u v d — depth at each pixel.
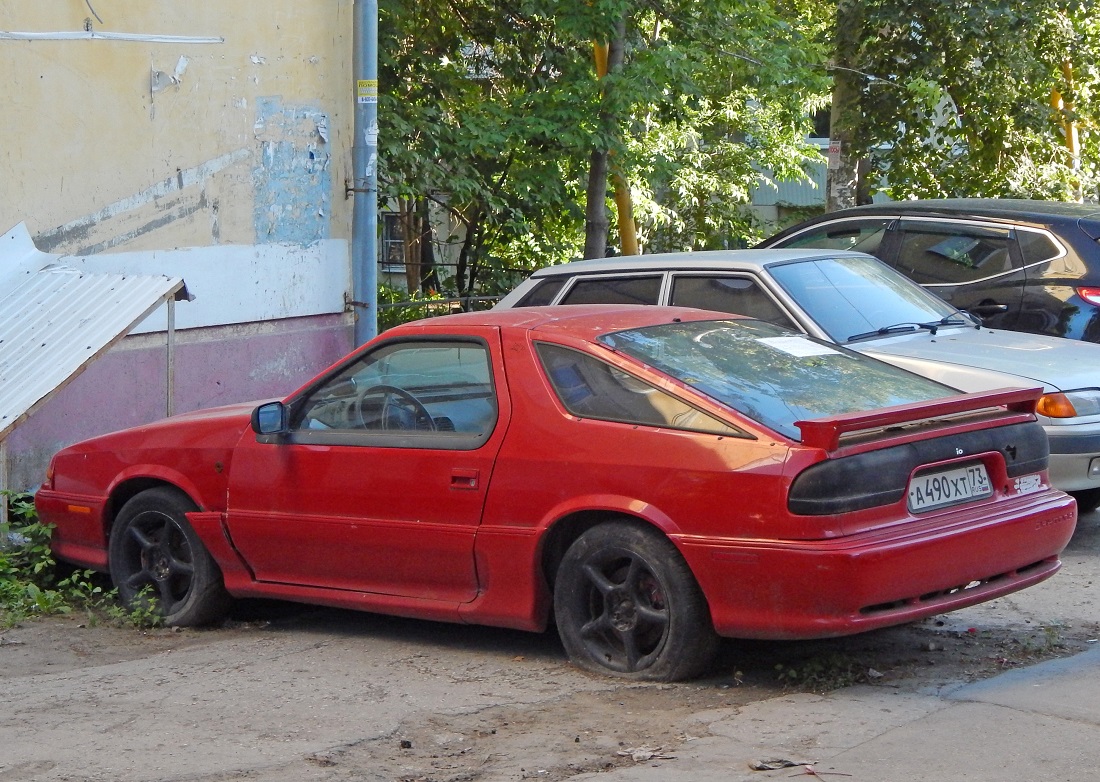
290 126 10.91
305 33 10.99
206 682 5.65
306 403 6.33
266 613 7.01
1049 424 7.65
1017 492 5.54
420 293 16.50
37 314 8.04
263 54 10.62
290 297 10.99
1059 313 9.16
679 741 4.64
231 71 10.34
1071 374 7.83
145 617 6.77
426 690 5.42
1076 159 21.78
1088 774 4.16
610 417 5.39
